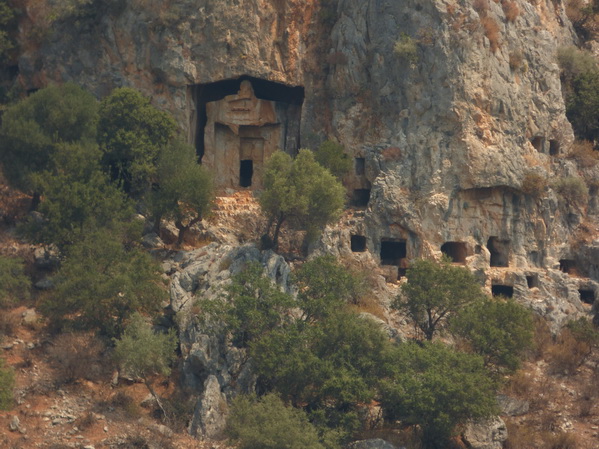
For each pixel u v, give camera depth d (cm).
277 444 19600
